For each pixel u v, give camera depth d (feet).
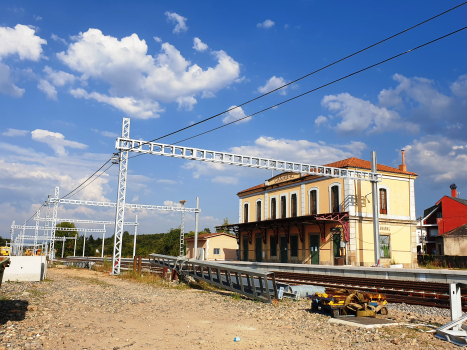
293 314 37.63
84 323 31.78
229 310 40.96
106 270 100.27
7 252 123.54
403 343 25.05
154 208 151.74
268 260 126.41
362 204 97.60
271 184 131.34
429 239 166.81
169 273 73.36
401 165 109.29
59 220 164.04
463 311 37.70
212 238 163.02
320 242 103.76
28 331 26.94
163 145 72.13
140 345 25.22
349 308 35.17
